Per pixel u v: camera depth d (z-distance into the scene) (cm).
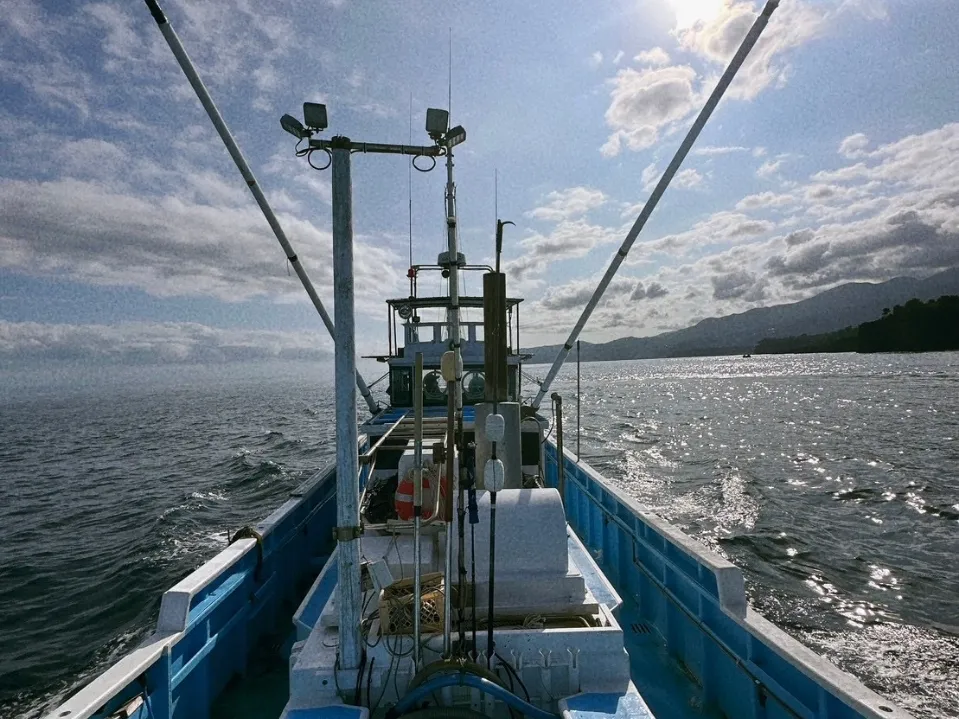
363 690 345
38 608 1112
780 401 5281
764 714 393
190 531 1571
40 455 3484
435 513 486
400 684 347
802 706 346
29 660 895
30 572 1320
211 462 2842
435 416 850
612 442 2975
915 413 3809
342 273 337
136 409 8306
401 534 518
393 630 379
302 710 330
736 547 1290
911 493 1712
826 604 980
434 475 505
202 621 462
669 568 559
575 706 328
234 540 583
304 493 784
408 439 744
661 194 677
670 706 473
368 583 450
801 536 1352
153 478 2491
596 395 7000
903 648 827
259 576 594
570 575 410
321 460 2752
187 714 438
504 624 391
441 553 476
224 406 8019
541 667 354
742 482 1941
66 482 2520
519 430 527
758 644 402
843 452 2462
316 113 356
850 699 301
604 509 794
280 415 5953
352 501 346
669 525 591
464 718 312
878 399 5053
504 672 350
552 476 1084
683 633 533
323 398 9844
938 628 887
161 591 1151
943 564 1156
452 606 403
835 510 1577
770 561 1195
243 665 540
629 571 705
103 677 349
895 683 741
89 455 3353
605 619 387
